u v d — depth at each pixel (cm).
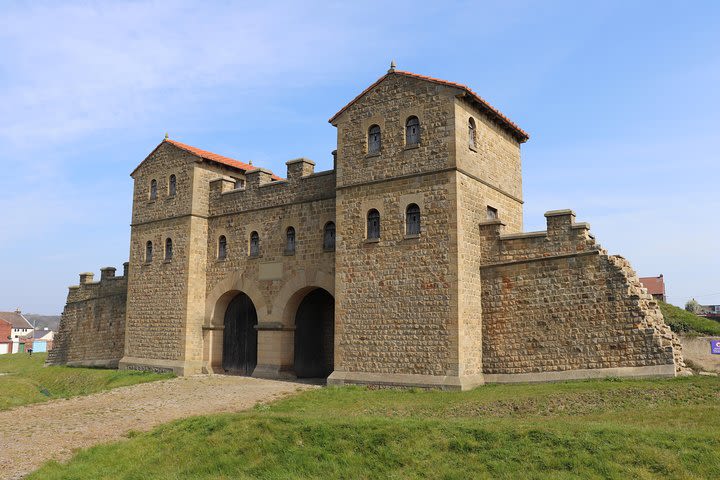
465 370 2089
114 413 2003
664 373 1836
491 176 2420
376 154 2350
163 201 3186
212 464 1431
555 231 2122
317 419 1573
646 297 2052
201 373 2944
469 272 2183
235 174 3262
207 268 3036
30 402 2431
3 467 1425
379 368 2234
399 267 2241
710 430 1278
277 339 2691
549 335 2077
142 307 3194
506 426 1384
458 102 2219
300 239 2672
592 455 1210
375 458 1351
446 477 1237
